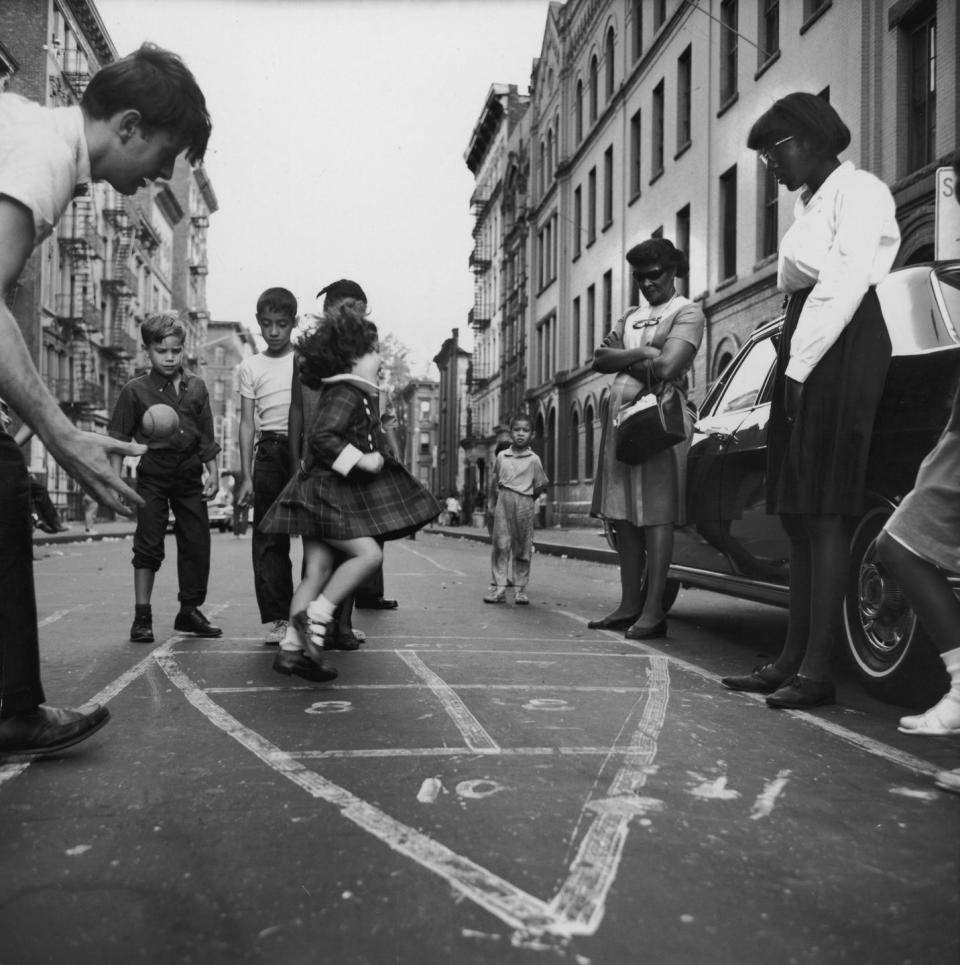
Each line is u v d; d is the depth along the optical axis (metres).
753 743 3.53
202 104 3.11
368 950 1.91
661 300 6.36
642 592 7.13
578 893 2.18
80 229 41.38
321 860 2.36
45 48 35.97
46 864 2.33
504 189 49.53
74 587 10.06
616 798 2.87
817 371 4.05
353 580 4.41
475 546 24.50
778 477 4.34
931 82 14.79
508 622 7.16
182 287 71.00
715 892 2.19
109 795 2.87
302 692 4.42
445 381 78.69
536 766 3.21
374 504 4.43
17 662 3.19
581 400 34.19
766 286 19.42
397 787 2.96
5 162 2.80
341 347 4.45
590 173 33.81
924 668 4.05
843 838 2.54
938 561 3.27
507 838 2.52
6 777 3.05
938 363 4.01
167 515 6.13
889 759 3.32
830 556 4.11
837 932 2.00
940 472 3.31
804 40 18.12
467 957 1.89
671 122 25.39
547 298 39.72
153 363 6.03
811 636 4.19
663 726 3.79
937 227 6.96
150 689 4.49
